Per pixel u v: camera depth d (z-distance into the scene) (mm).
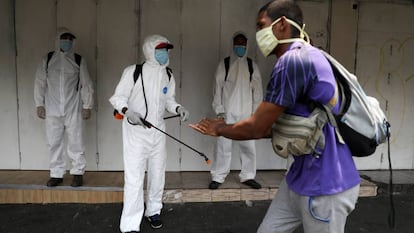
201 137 4113
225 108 3650
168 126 4066
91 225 2998
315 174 1416
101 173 3967
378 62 4273
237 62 3604
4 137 3916
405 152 4465
